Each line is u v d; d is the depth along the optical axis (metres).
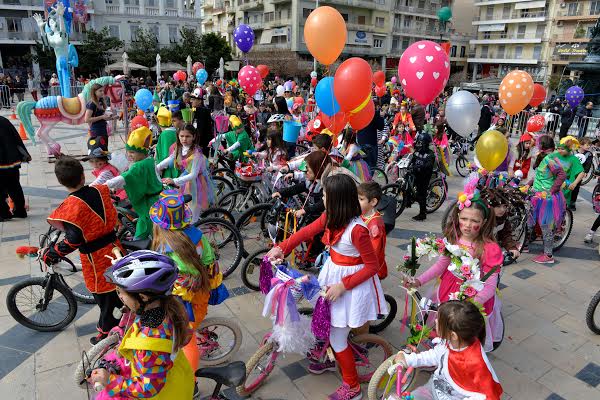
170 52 36.41
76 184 3.14
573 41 46.44
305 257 4.59
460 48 56.28
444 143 7.65
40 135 9.64
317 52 5.01
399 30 49.16
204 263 3.03
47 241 4.70
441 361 2.42
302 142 8.80
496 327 3.24
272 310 2.95
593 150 9.98
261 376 3.19
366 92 4.70
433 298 3.23
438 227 6.73
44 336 3.77
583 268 5.50
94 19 36.34
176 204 2.75
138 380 1.92
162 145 5.40
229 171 7.25
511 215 5.40
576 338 4.03
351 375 3.01
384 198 4.47
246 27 9.63
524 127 15.39
